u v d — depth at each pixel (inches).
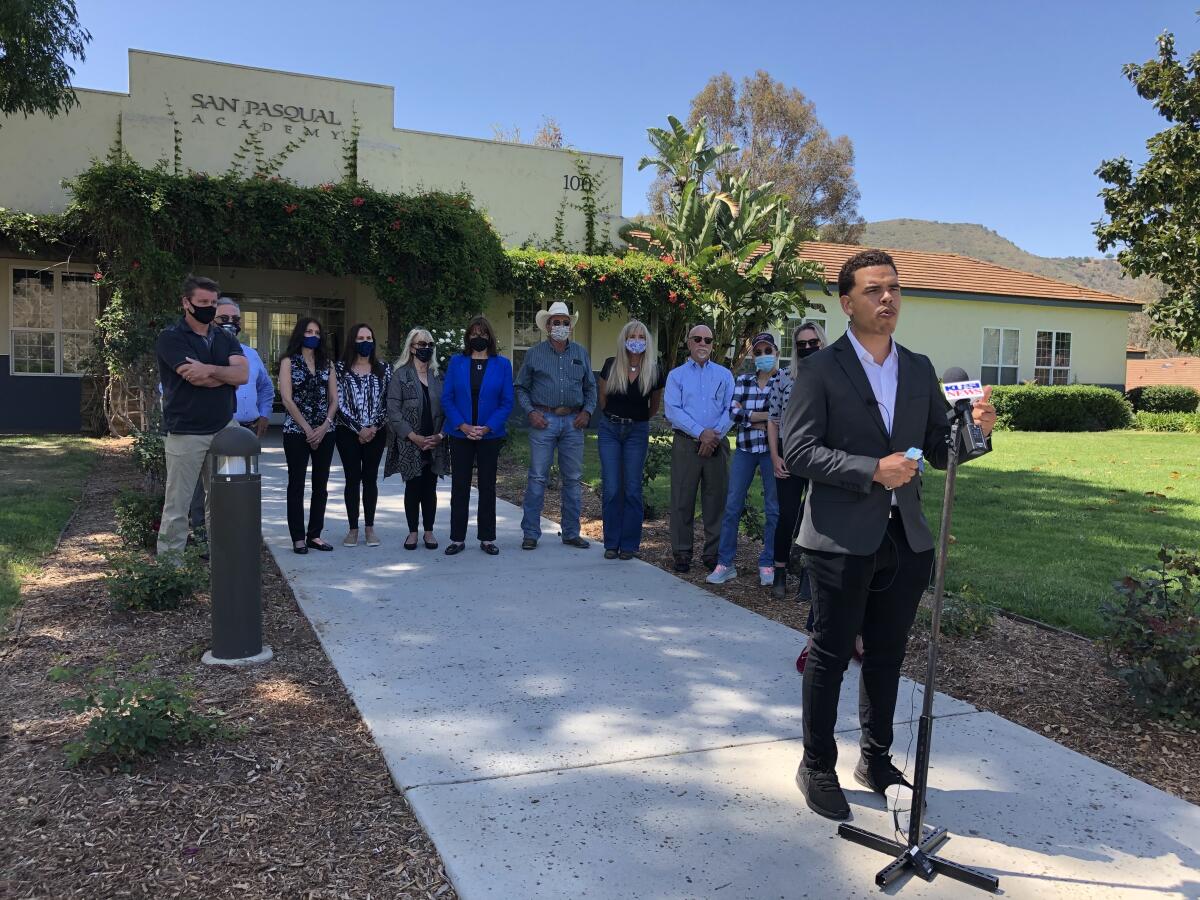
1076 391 887.7
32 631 181.8
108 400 546.0
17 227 524.1
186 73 572.1
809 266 693.9
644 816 115.8
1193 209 721.6
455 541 262.4
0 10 380.8
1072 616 208.2
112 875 100.0
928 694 105.5
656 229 719.1
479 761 130.3
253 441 167.3
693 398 243.3
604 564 254.2
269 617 199.6
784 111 1723.7
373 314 670.5
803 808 118.7
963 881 103.0
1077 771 130.9
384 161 634.2
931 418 115.9
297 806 116.6
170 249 483.2
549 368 269.1
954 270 1000.9
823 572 111.8
